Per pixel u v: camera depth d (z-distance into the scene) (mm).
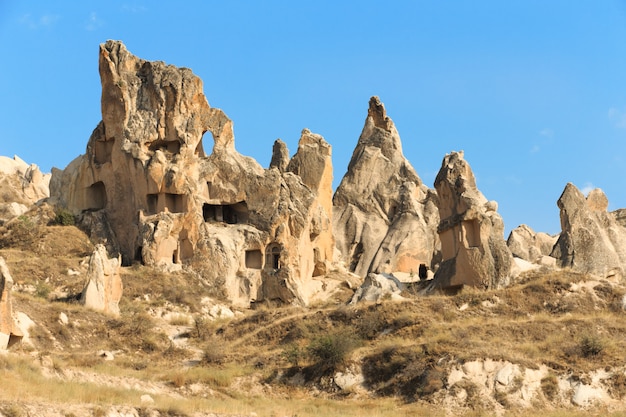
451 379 56562
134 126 89812
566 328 63219
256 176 88750
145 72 91812
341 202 105812
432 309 66812
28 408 42406
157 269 83812
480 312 66688
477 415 54094
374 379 58844
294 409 53781
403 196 102125
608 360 57969
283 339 67250
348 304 72312
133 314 73125
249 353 65188
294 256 86812
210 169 89188
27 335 63562
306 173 94062
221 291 83500
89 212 91438
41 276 79750
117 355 65625
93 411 44125
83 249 87438
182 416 46688
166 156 88500
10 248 87688
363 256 101188
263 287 85312
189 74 90750
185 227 85875
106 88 91062
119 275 75000
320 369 59906
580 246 79188
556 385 56312
